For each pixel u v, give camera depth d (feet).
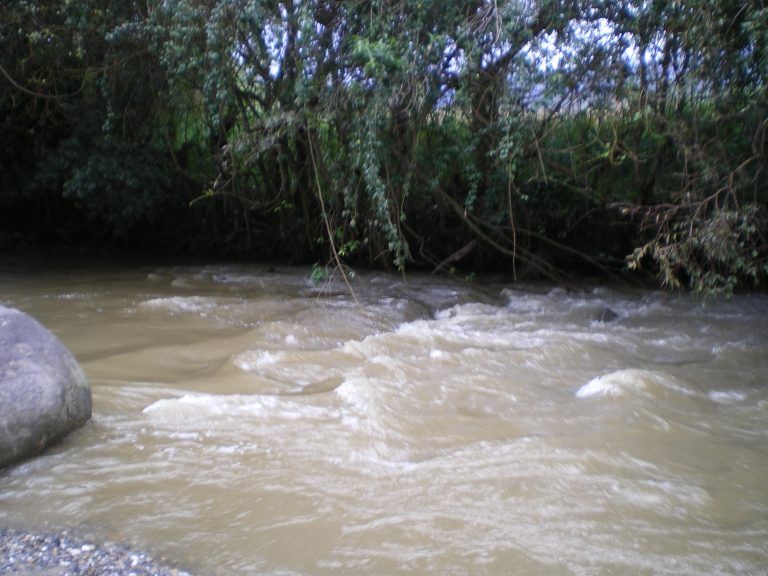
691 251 31.14
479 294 41.93
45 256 57.93
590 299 40.78
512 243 47.67
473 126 38.50
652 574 12.14
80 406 18.22
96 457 16.69
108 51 43.88
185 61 37.29
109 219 52.65
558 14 33.30
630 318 35.42
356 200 38.34
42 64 46.93
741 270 34.53
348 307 35.09
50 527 13.56
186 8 35.22
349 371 24.00
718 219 28.89
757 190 32.83
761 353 27.48
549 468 16.28
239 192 52.31
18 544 12.85
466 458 16.87
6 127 54.19
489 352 26.53
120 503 14.53
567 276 46.60
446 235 49.75
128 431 18.26
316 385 22.75
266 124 36.68
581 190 42.91
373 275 47.83
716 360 26.61
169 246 62.03
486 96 37.35
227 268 51.26
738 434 18.75
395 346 27.58
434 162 40.70
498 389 22.40
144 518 13.96
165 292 40.06
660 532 13.53
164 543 13.06
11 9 43.88
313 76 35.32
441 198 44.80
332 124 36.86
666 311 37.11
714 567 12.34
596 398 21.45
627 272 46.29
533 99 35.22
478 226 47.42
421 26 33.14
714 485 15.53
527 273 48.16
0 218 65.46
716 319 34.94
